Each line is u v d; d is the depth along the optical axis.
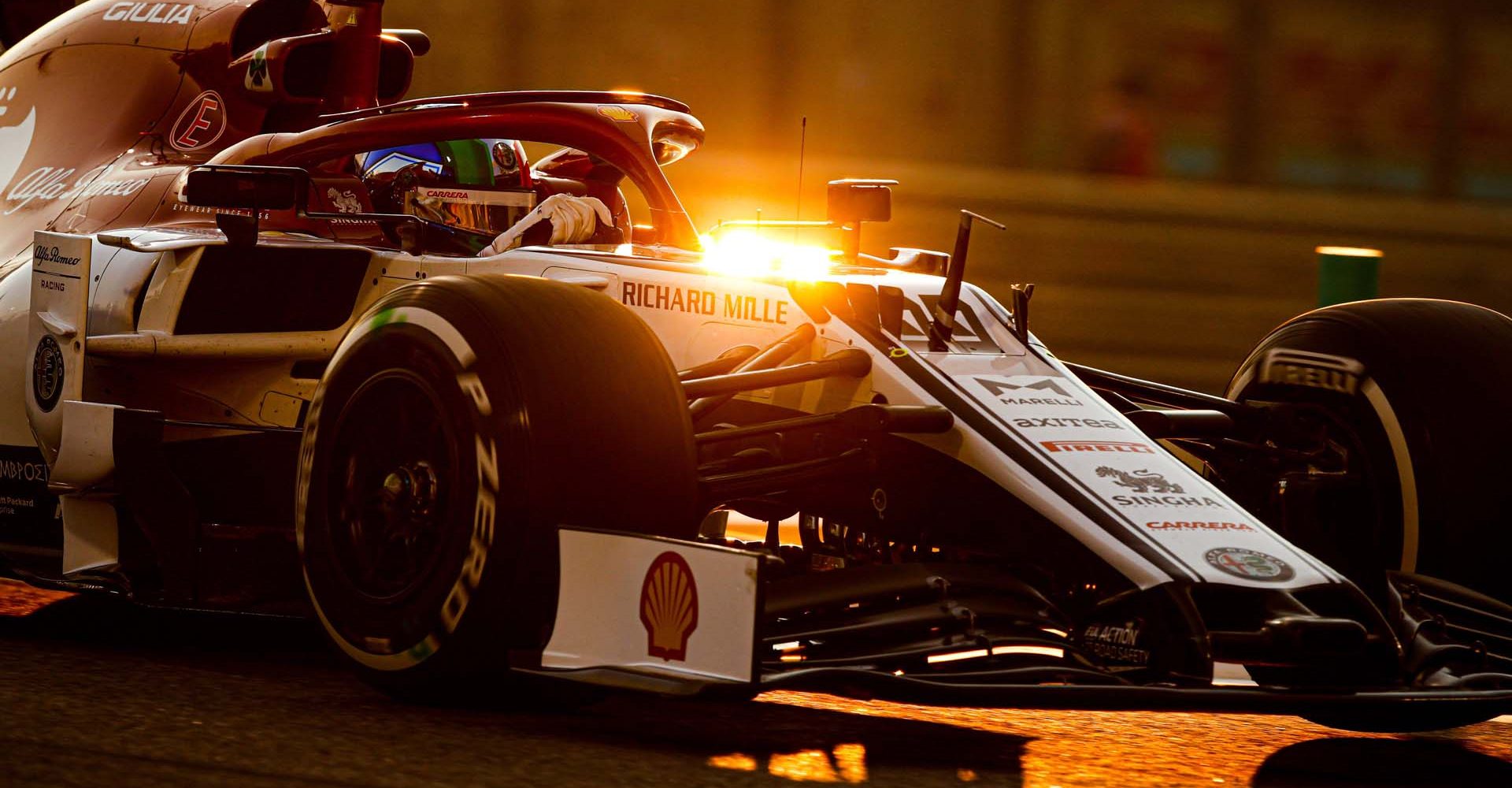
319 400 13.06
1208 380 40.12
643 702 13.35
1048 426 13.67
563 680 11.55
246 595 14.75
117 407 14.81
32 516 16.75
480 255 16.44
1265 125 41.88
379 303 12.93
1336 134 42.28
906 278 15.32
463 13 36.50
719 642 10.82
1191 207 41.47
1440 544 14.95
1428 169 43.41
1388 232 43.03
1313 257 42.09
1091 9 39.72
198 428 15.57
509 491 11.64
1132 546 12.34
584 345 12.15
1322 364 16.20
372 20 19.50
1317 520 15.57
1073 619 12.80
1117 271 40.56
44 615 17.19
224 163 17.55
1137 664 12.03
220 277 16.02
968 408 13.62
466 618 11.79
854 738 12.67
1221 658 11.78
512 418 11.71
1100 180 40.41
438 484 12.27
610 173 20.16
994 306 15.20
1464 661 13.44
